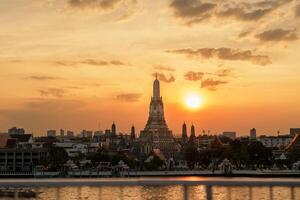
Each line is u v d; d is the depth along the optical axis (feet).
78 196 633.20
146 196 632.79
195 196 629.92
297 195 632.38
